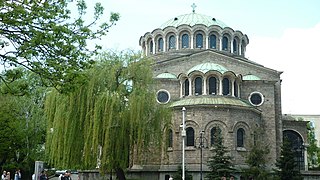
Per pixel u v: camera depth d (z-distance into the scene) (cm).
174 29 7100
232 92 6000
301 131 7081
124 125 4222
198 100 5747
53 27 1889
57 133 4209
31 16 1861
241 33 7325
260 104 6325
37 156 5816
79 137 4181
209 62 6406
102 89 4272
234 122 5622
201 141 5116
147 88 4522
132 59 4528
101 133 4134
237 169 5462
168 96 6269
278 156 6331
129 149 4309
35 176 3372
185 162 5531
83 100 4191
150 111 4491
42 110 5972
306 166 7000
